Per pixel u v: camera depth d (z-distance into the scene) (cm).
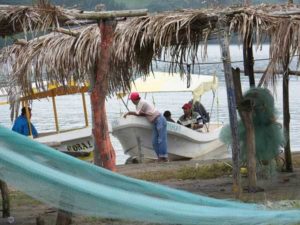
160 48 1459
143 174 1991
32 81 1525
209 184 1736
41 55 1459
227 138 1659
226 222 880
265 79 1384
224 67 1388
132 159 2848
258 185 1627
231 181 1761
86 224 1220
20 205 1477
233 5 1437
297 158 2195
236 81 1512
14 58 1550
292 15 1400
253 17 1368
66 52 1416
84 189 868
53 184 870
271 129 1631
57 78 1462
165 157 2772
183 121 3064
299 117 3966
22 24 1172
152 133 2791
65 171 921
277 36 1355
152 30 1388
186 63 1515
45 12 1159
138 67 1548
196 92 2938
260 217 892
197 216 873
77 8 1206
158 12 1457
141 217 877
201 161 2308
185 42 1485
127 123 2783
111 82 1538
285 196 1462
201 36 1455
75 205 880
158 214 872
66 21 1195
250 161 1534
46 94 2441
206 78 3031
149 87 2967
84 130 2644
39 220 1236
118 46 1411
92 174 929
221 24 1381
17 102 1549
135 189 931
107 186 907
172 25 1377
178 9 1463
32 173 868
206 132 2975
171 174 1945
